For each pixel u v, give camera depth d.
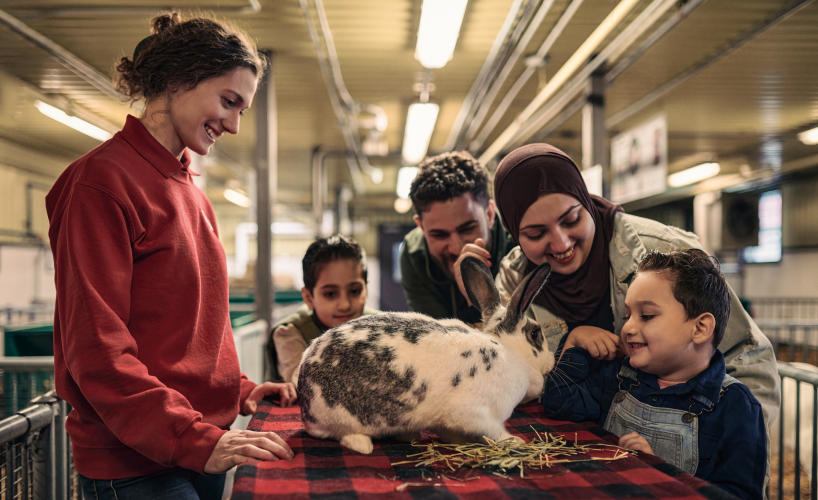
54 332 1.31
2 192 9.42
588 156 5.92
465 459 1.15
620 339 1.56
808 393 3.17
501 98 7.50
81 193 1.23
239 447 1.13
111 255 1.23
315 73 6.56
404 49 5.83
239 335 3.90
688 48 5.74
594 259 1.67
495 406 1.22
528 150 1.65
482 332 1.40
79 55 5.85
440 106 7.95
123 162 1.31
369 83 6.94
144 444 1.15
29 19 4.95
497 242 2.24
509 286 1.90
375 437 1.26
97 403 1.15
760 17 5.03
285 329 2.00
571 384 1.54
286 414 1.58
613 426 1.49
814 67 6.27
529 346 1.39
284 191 16.39
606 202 1.76
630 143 6.16
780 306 11.18
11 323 8.27
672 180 13.04
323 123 8.96
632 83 6.86
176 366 1.34
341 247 2.03
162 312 1.34
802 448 3.17
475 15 5.05
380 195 17.78
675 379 1.43
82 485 1.36
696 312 1.34
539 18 4.89
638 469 1.10
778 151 10.64
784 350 10.56
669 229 1.66
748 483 1.24
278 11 4.93
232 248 20.58
